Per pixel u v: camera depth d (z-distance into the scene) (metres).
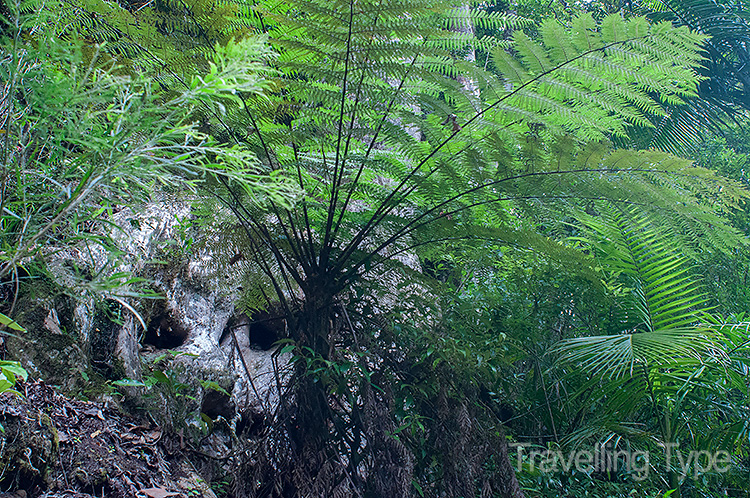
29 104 0.66
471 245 2.33
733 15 6.05
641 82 1.89
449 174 1.99
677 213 1.97
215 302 2.68
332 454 1.77
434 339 2.00
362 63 1.76
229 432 2.36
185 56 1.69
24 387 1.48
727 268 4.82
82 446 1.47
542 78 1.94
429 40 1.95
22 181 0.70
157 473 1.61
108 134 0.65
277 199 0.68
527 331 3.01
